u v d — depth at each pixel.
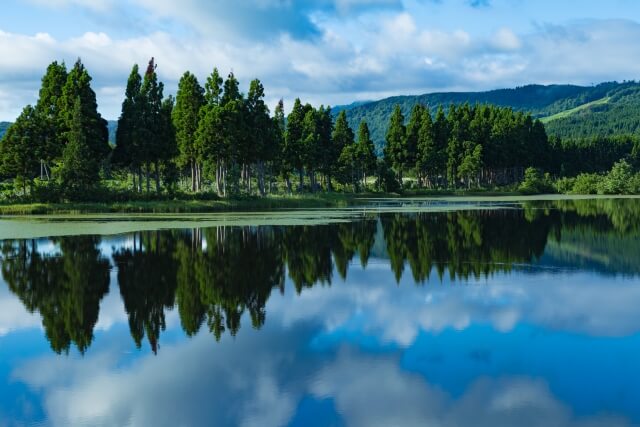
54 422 10.89
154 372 13.30
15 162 66.94
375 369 13.23
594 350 14.29
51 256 30.31
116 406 11.52
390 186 109.88
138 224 47.19
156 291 21.92
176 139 76.12
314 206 74.81
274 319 17.69
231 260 28.97
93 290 22.19
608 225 44.03
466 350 14.44
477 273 24.61
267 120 81.62
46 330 16.89
